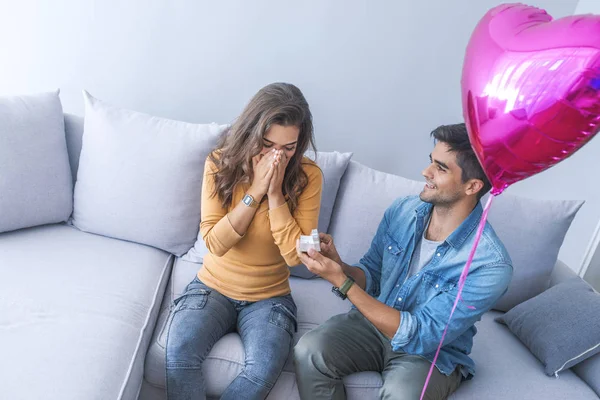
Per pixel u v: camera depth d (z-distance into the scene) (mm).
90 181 1714
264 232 1409
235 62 1960
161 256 1735
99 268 1537
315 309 1616
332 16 1904
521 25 922
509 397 1403
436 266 1382
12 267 1446
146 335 1369
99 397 1105
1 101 1617
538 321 1598
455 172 1277
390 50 1966
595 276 2168
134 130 1706
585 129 858
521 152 928
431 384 1310
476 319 1326
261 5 1876
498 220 1751
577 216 2215
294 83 2012
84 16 1860
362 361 1412
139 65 1951
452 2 1905
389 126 2094
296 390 1369
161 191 1687
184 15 1879
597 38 795
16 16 1839
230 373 1333
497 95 898
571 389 1467
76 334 1245
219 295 1438
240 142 1345
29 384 1078
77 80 1963
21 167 1595
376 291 1594
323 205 1788
